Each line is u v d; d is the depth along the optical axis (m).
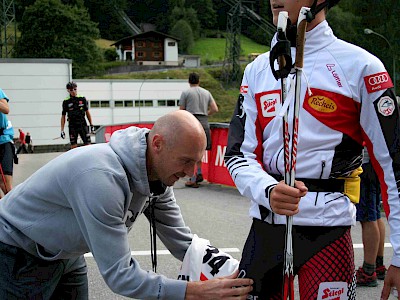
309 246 2.06
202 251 2.50
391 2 54.03
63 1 86.00
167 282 2.10
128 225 2.32
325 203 2.04
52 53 72.75
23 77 26.50
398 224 2.01
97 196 2.01
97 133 13.65
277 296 2.13
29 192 2.27
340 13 55.75
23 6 92.06
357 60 2.03
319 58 2.07
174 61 90.50
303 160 2.06
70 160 2.13
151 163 2.13
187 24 104.50
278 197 1.91
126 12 113.69
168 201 2.54
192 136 2.03
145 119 35.44
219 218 6.09
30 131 26.70
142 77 77.00
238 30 75.38
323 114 2.04
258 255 2.15
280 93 2.12
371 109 2.02
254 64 2.29
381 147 2.04
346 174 2.09
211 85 73.25
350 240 2.12
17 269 2.32
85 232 2.12
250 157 2.21
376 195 3.90
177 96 35.91
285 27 1.93
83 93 34.34
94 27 77.75
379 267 4.11
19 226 2.27
